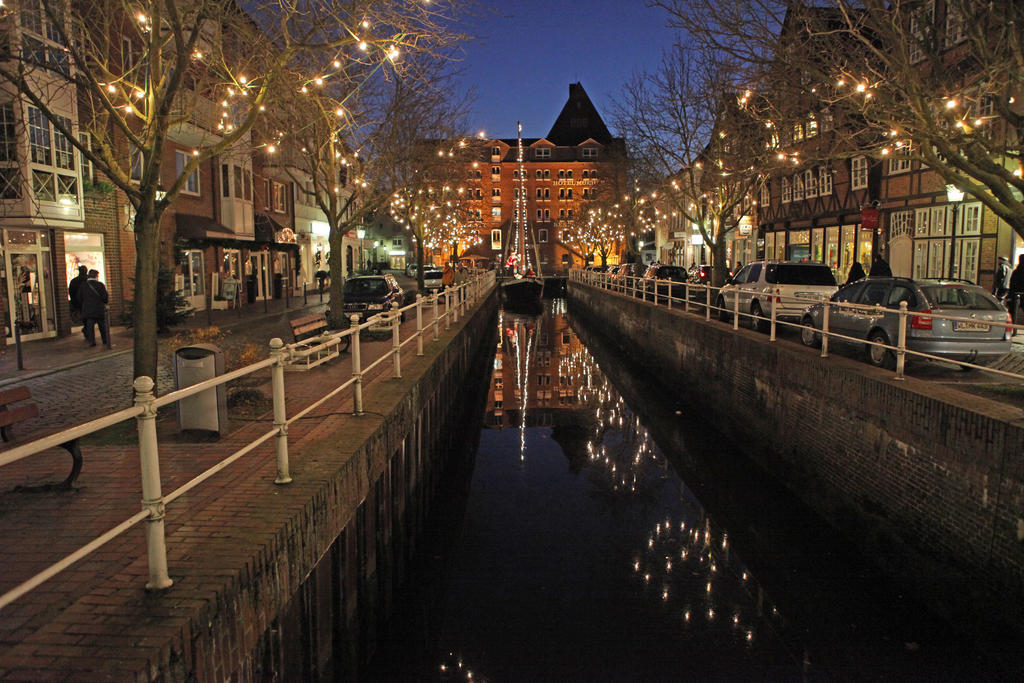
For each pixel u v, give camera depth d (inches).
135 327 305.1
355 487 243.3
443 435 533.0
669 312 791.7
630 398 767.1
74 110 674.2
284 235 1307.8
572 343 1291.8
